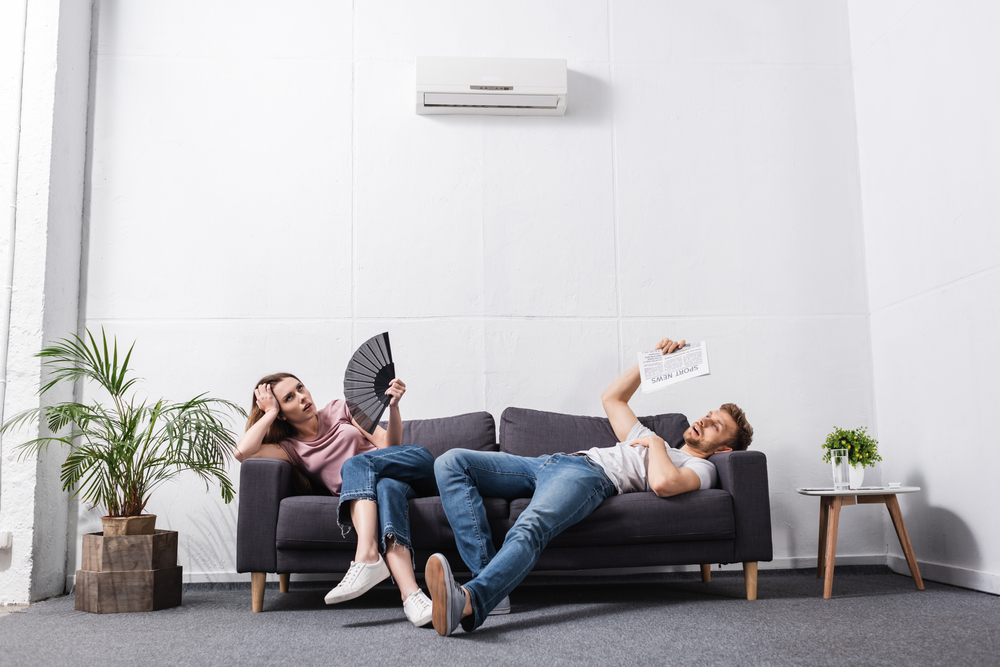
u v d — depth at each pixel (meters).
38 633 2.17
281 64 3.61
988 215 2.78
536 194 3.62
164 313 3.41
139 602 2.56
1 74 3.23
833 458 2.96
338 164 3.57
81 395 3.33
